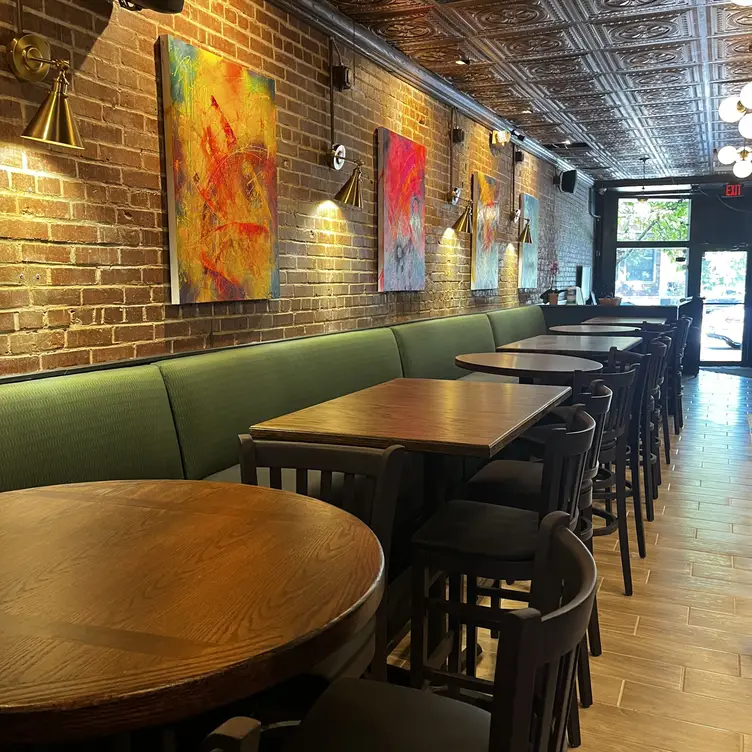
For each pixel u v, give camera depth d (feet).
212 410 10.46
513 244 27.94
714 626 9.62
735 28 16.03
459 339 20.59
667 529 13.46
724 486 16.26
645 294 41.29
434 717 4.39
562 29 16.12
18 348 8.59
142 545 4.41
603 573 11.41
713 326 39.63
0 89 8.23
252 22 12.60
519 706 2.80
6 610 3.51
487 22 15.67
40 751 4.47
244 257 12.34
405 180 18.34
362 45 15.99
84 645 3.15
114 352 10.00
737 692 8.05
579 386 10.84
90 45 9.36
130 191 10.14
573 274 37.65
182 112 10.78
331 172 15.34
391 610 9.03
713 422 23.71
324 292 15.28
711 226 39.40
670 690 8.10
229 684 2.98
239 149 12.07
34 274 8.75
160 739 4.74
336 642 3.41
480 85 20.98
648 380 13.79
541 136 28.53
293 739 4.20
